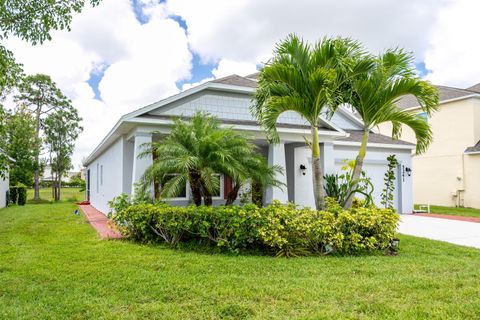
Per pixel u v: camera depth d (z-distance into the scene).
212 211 7.30
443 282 5.06
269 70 7.65
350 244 7.09
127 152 11.80
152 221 7.86
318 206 7.91
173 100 10.61
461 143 18.44
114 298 4.43
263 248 7.27
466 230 10.77
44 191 39.56
